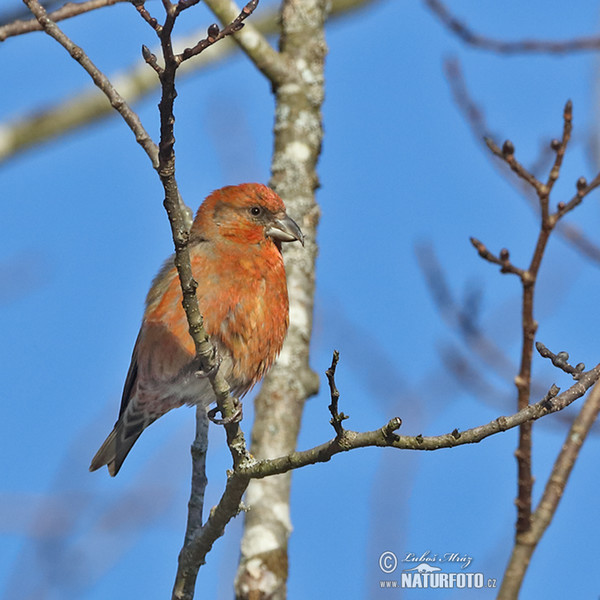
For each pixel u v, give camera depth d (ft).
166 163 23.24
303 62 42.47
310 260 40.27
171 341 34.19
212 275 34.81
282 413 37.47
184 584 30.14
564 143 29.55
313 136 41.91
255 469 26.68
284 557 34.53
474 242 29.68
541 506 29.86
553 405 23.58
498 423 23.48
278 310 36.01
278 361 38.32
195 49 21.48
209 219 36.29
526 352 29.78
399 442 23.66
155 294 35.24
